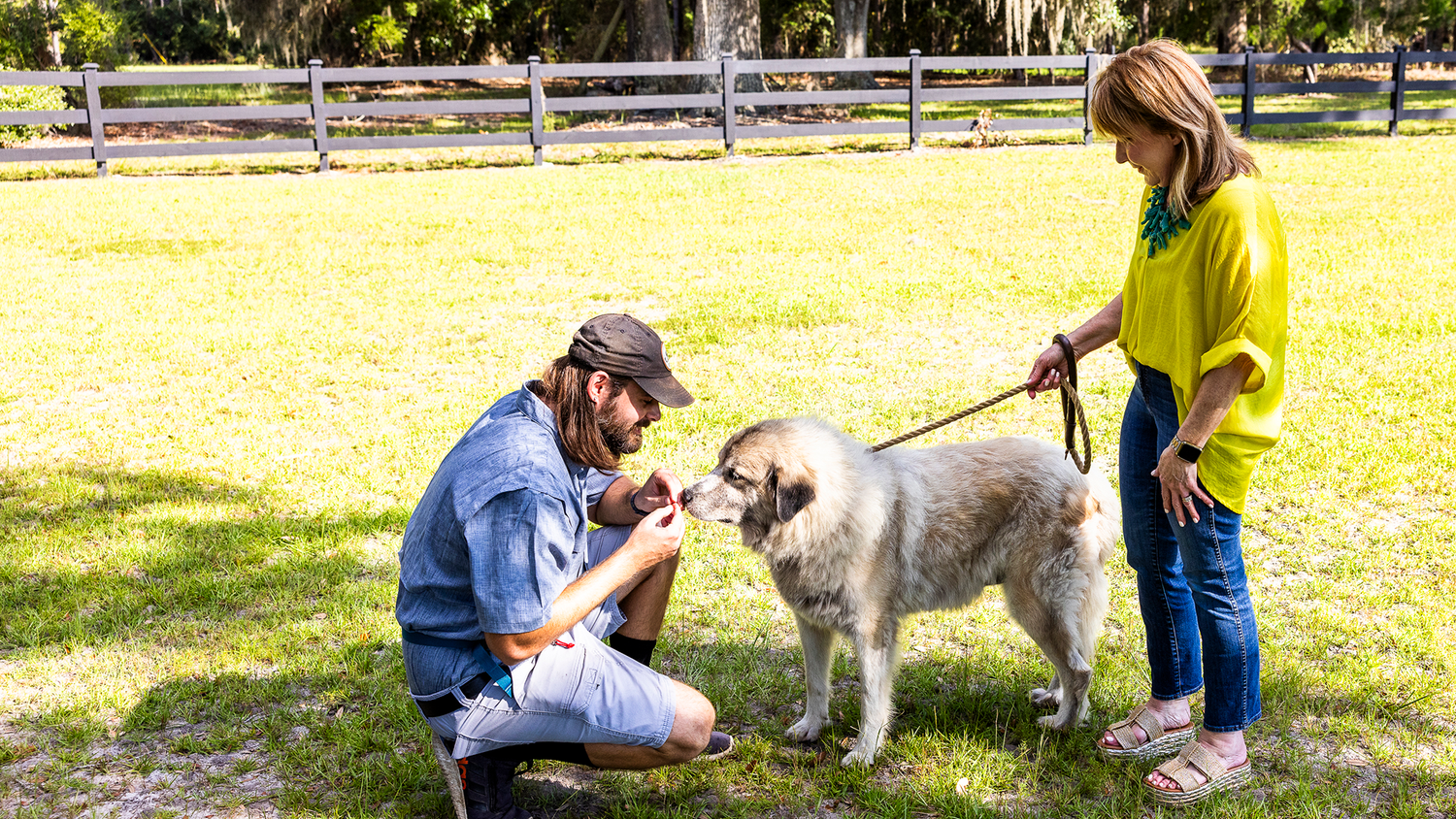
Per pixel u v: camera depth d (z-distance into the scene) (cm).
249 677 398
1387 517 505
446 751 290
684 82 2927
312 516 539
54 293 997
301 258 1145
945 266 1042
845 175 1698
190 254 1172
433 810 326
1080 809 317
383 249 1188
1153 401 308
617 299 955
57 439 650
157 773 344
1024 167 1733
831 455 339
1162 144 283
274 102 3353
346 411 689
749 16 2675
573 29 3881
